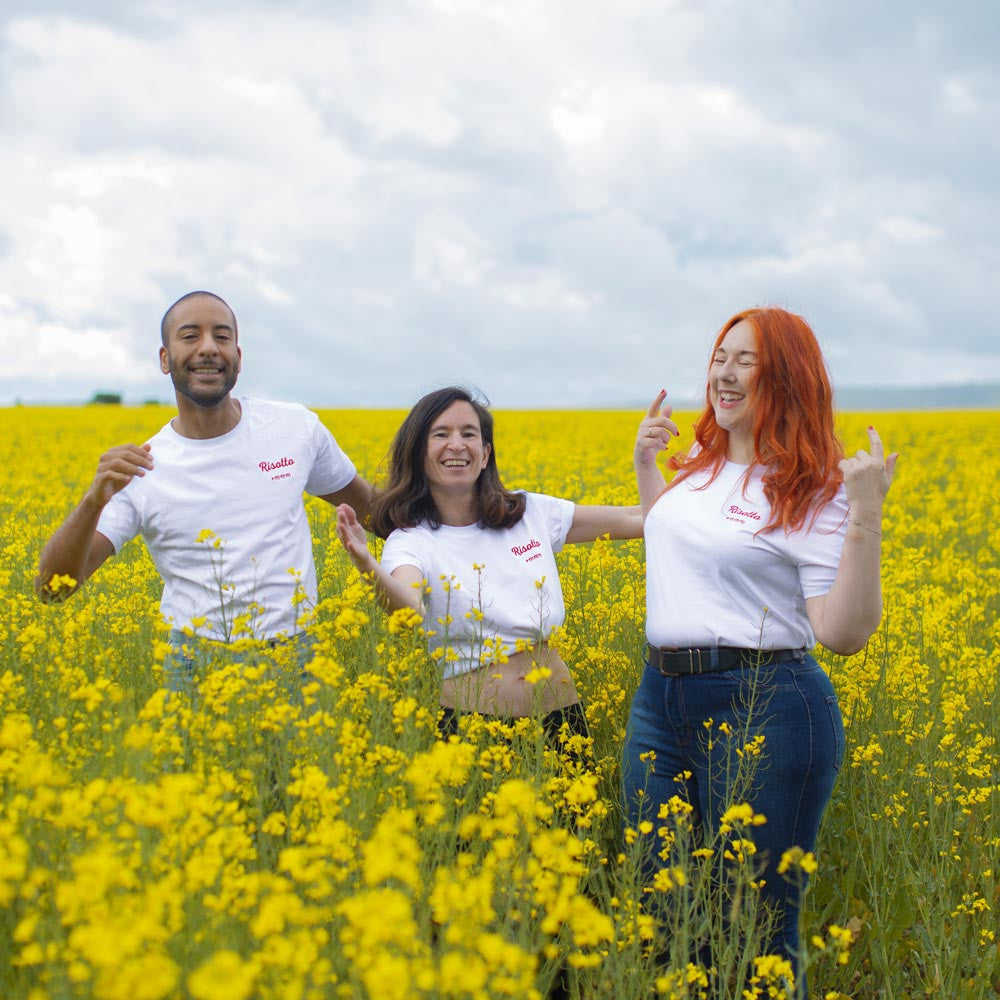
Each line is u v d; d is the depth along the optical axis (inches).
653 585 130.8
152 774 97.3
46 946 76.8
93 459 613.6
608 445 718.5
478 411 150.2
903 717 168.9
